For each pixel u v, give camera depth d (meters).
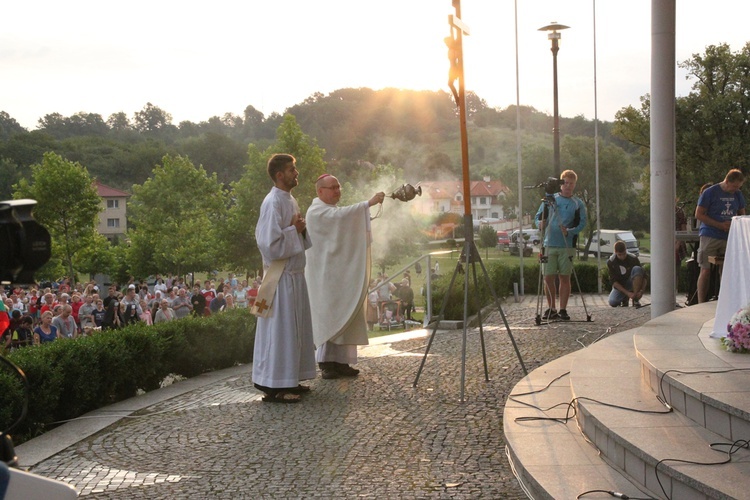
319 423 6.34
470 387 7.38
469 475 4.96
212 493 4.80
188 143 145.62
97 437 6.30
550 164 70.69
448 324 11.68
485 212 122.50
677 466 3.84
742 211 10.01
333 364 8.12
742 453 4.02
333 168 63.16
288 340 7.15
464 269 7.26
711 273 10.52
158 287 35.25
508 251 70.06
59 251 54.59
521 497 4.54
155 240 62.44
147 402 7.63
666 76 9.02
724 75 37.22
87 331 19.42
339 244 7.91
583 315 12.79
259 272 51.16
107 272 60.44
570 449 4.95
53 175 54.25
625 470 4.41
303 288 7.34
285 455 5.52
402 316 24.53
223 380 8.70
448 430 5.98
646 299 16.02
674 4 8.94
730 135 36.34
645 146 39.53
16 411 6.55
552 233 11.65
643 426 4.55
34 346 7.51
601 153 66.50
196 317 9.77
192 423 6.57
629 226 76.88
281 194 7.30
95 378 7.47
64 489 2.25
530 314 13.20
